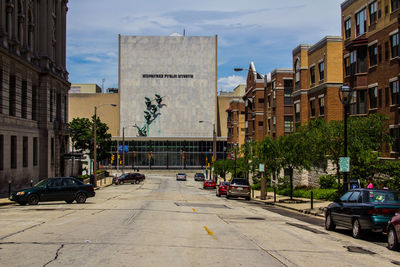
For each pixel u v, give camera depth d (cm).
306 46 4447
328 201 3083
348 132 2544
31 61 4803
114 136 12800
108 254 986
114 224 1570
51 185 2605
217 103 13338
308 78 4384
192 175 10800
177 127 12900
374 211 1367
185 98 12950
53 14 5441
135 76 12900
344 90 2106
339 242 1352
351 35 3562
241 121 8300
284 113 5419
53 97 5291
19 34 4466
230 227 1609
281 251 1123
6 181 3916
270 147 3500
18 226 1477
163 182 7425
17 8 4356
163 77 12938
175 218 1867
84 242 1148
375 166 2645
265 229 1599
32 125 4731
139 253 1006
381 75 3089
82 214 1941
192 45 13012
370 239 1453
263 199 3597
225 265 909
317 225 1870
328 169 3691
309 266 944
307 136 2752
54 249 1039
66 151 5888
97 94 13100
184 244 1161
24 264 871
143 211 2172
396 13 2895
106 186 5769
